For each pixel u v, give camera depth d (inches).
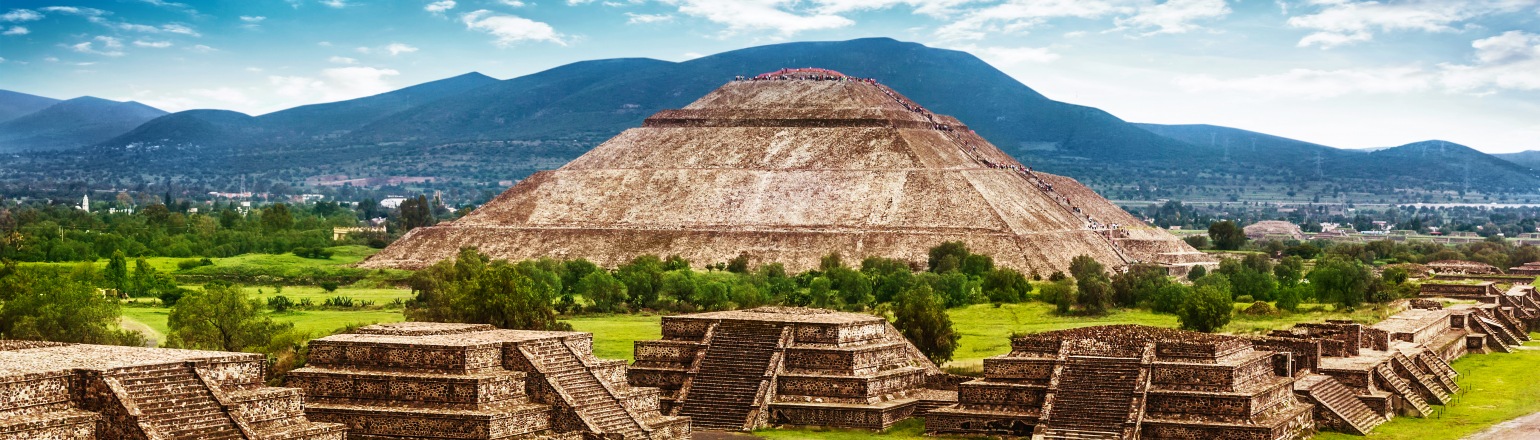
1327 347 7042.3
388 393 5118.1
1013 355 6018.7
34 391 4156.0
